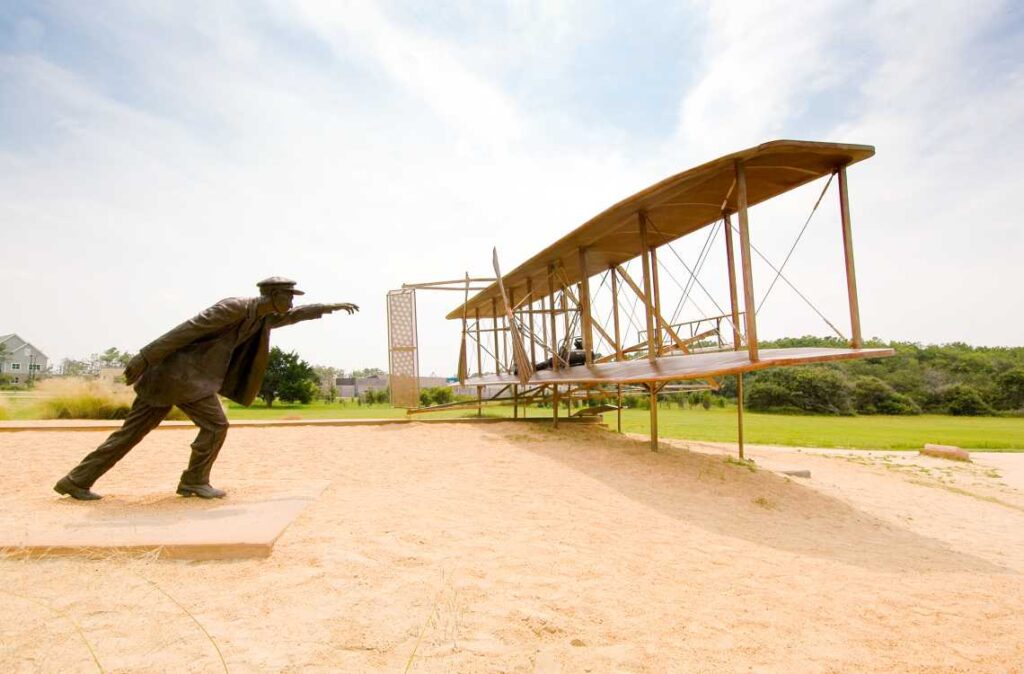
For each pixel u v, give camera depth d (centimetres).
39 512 527
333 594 375
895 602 442
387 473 860
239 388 645
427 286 1797
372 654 304
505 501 697
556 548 515
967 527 793
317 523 529
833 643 358
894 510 862
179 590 366
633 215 1081
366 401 5106
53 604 336
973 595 472
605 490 798
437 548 485
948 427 2888
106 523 483
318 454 1009
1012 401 4828
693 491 833
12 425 1191
